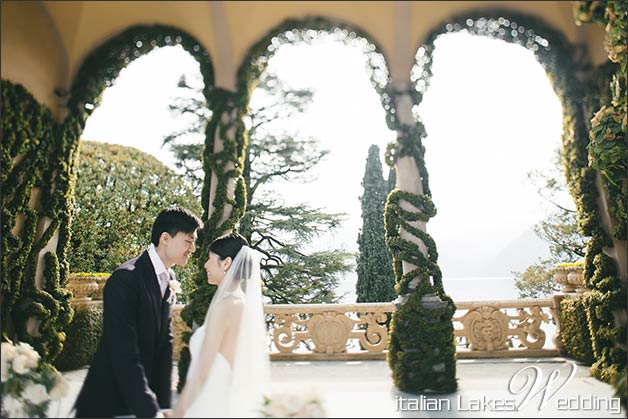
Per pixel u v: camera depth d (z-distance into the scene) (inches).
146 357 96.9
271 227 466.6
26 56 195.9
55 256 197.0
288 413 92.0
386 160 194.7
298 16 215.6
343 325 231.1
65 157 210.2
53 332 188.7
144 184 385.1
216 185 197.8
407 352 163.9
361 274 469.1
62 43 216.2
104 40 223.1
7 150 183.6
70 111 215.8
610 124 156.3
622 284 172.9
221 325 98.7
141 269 100.0
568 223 440.5
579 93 206.5
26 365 109.5
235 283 105.6
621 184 174.6
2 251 178.7
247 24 213.0
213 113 207.8
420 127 195.0
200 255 189.2
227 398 94.8
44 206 200.2
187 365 171.5
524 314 233.0
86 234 349.7
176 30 219.8
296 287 450.9
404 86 200.1
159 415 87.7
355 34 215.6
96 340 238.2
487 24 214.7
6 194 183.0
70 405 128.0
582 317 204.7
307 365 215.2
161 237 103.5
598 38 201.8
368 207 481.1
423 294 169.5
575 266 221.9
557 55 212.7
